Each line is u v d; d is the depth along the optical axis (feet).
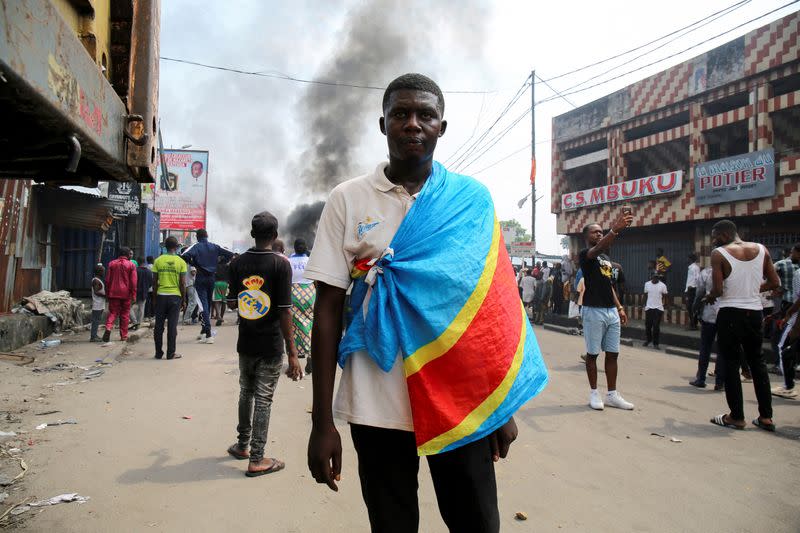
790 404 18.69
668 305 50.11
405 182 5.08
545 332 42.60
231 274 12.60
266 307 11.99
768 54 41.32
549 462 12.59
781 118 41.47
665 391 20.58
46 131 4.74
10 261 30.99
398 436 4.91
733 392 15.62
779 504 10.39
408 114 4.91
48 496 10.39
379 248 4.81
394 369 4.66
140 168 6.76
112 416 15.96
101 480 11.20
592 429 15.30
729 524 9.55
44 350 27.45
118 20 6.55
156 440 13.87
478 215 5.02
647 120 52.34
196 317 44.45
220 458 12.69
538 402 18.53
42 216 35.83
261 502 10.33
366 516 9.80
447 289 4.58
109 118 5.85
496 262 4.97
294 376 12.43
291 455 12.94
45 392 18.74
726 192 43.62
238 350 12.29
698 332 41.22
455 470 4.84
